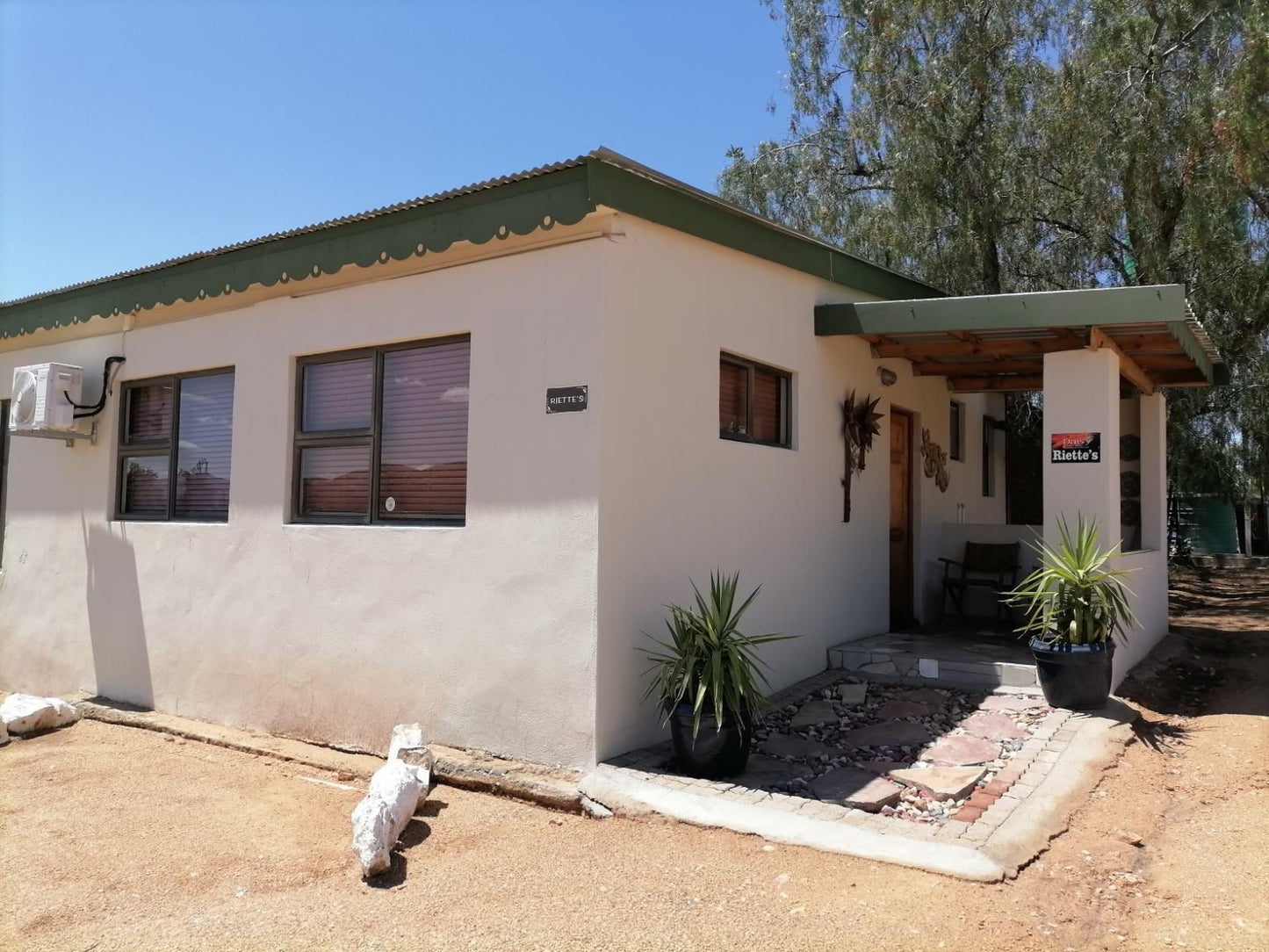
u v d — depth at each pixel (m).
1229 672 8.80
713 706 5.41
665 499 6.08
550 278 5.85
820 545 7.97
